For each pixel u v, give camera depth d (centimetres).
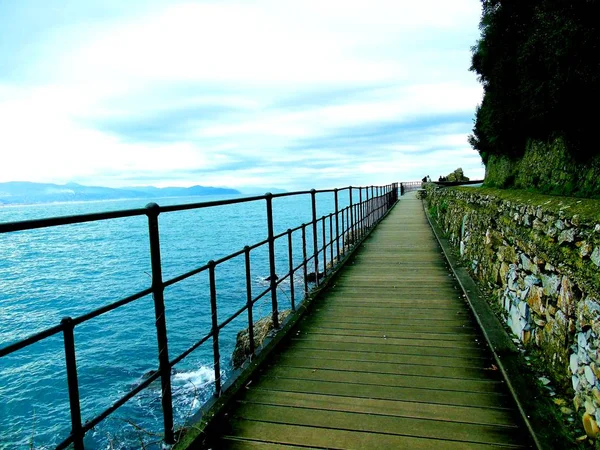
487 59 635
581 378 219
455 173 3803
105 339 1670
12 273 3375
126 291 2455
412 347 350
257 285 2148
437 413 246
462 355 329
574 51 329
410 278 601
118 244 5600
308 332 394
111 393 1190
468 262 632
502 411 246
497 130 611
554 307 263
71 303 2266
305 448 217
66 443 156
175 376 1166
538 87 405
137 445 858
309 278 1630
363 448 215
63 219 143
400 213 1731
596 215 206
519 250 351
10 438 1030
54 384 1317
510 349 319
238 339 970
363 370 308
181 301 2019
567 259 239
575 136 350
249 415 250
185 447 207
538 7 414
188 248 3856
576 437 207
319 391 278
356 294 525
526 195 372
